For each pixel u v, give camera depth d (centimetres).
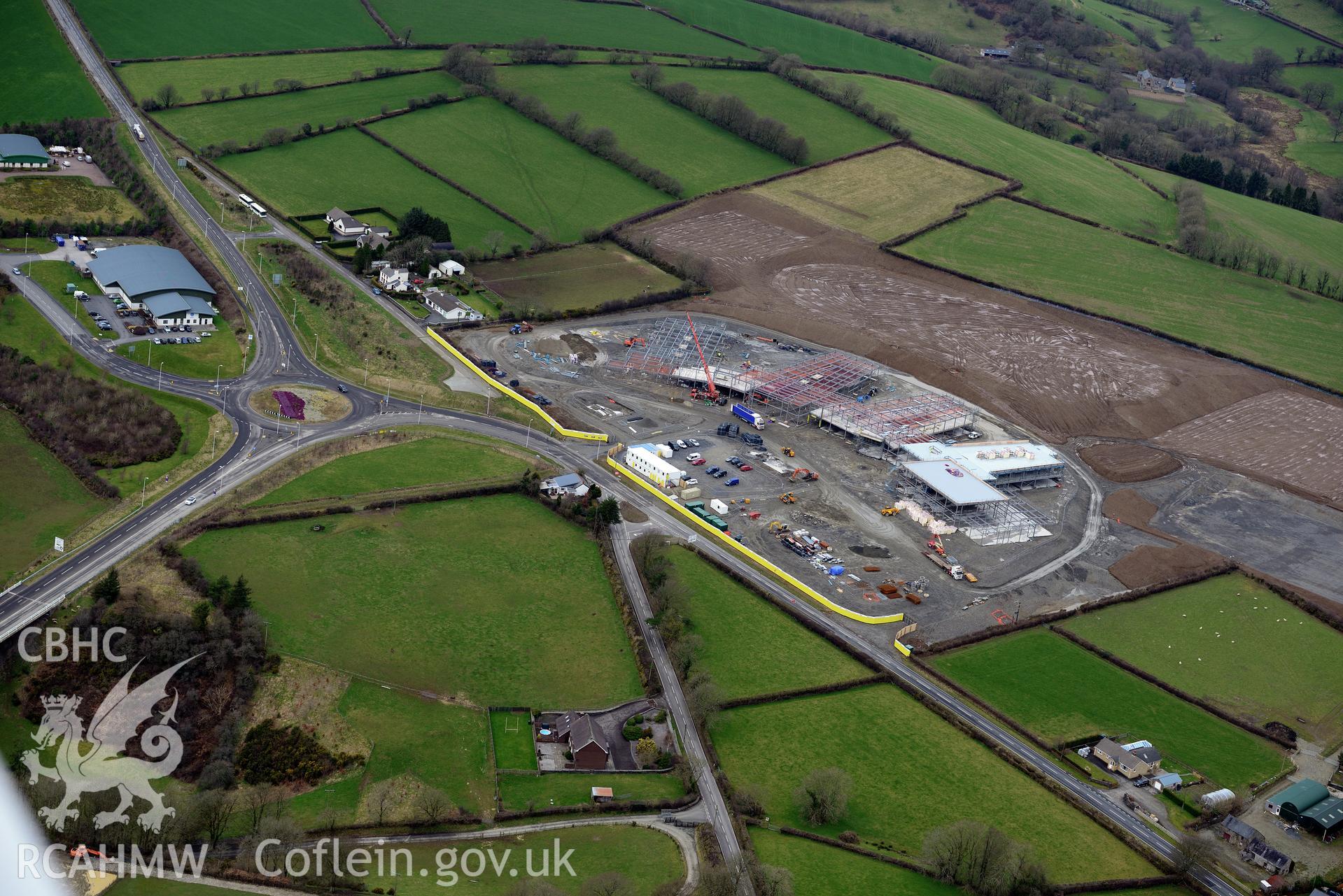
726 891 15025
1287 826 18188
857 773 18150
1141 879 16650
